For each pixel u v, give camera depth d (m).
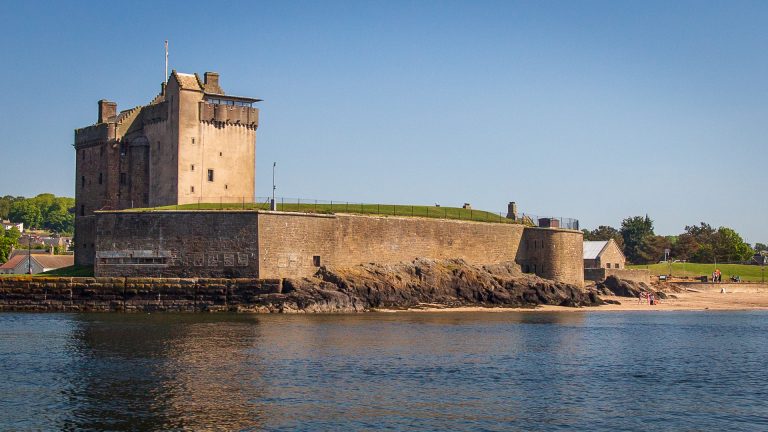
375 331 78.88
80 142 125.81
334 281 101.56
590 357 67.25
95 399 49.06
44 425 43.94
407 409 47.84
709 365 64.81
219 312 95.12
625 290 138.00
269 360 61.50
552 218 133.38
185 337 72.38
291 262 101.38
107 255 100.06
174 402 48.50
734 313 117.69
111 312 95.00
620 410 49.09
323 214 105.31
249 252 98.50
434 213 122.56
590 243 157.62
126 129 121.38
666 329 90.31
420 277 109.31
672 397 52.69
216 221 99.06
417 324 86.19
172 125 114.94
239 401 48.88
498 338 76.69
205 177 115.50
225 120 116.88
